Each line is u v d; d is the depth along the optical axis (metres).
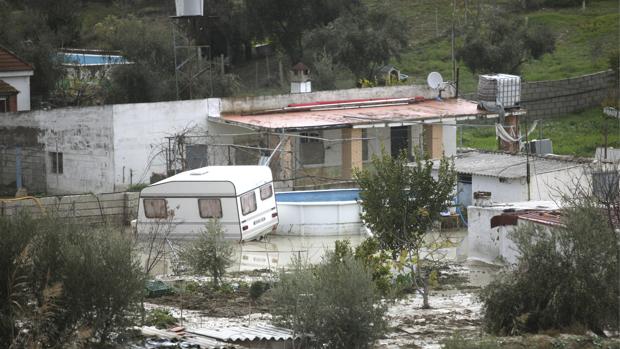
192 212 73.19
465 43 137.75
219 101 96.06
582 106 126.94
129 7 186.88
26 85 111.56
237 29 162.88
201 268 55.38
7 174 96.94
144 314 39.91
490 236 64.94
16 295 34.31
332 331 37.38
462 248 68.25
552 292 40.88
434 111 100.81
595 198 51.19
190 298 50.56
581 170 74.69
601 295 40.69
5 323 33.97
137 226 74.06
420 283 54.53
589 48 151.62
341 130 98.56
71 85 125.81
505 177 75.31
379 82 126.88
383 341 40.03
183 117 93.75
